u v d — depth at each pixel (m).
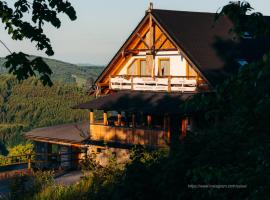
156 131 27.06
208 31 31.42
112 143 29.50
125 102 29.47
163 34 30.86
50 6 8.44
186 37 29.62
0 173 27.66
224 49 30.34
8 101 96.38
